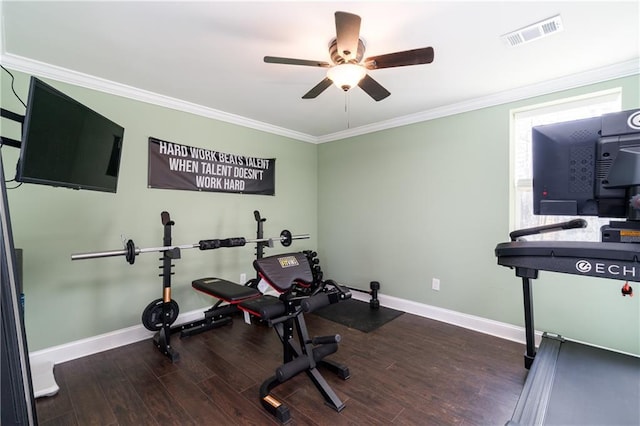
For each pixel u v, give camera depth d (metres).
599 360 2.04
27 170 1.33
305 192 4.45
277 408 1.73
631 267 1.22
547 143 1.38
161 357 2.45
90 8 1.64
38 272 2.27
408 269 3.53
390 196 3.70
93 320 2.53
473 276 3.03
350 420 1.73
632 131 1.19
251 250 3.74
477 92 2.81
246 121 3.62
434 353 2.52
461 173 3.11
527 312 2.21
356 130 4.02
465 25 1.80
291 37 1.94
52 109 1.45
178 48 2.07
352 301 3.93
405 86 2.68
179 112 3.08
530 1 1.59
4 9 1.63
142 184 2.81
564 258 1.37
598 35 1.89
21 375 1.06
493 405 1.85
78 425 1.68
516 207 2.87
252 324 3.16
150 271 2.87
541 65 2.30
